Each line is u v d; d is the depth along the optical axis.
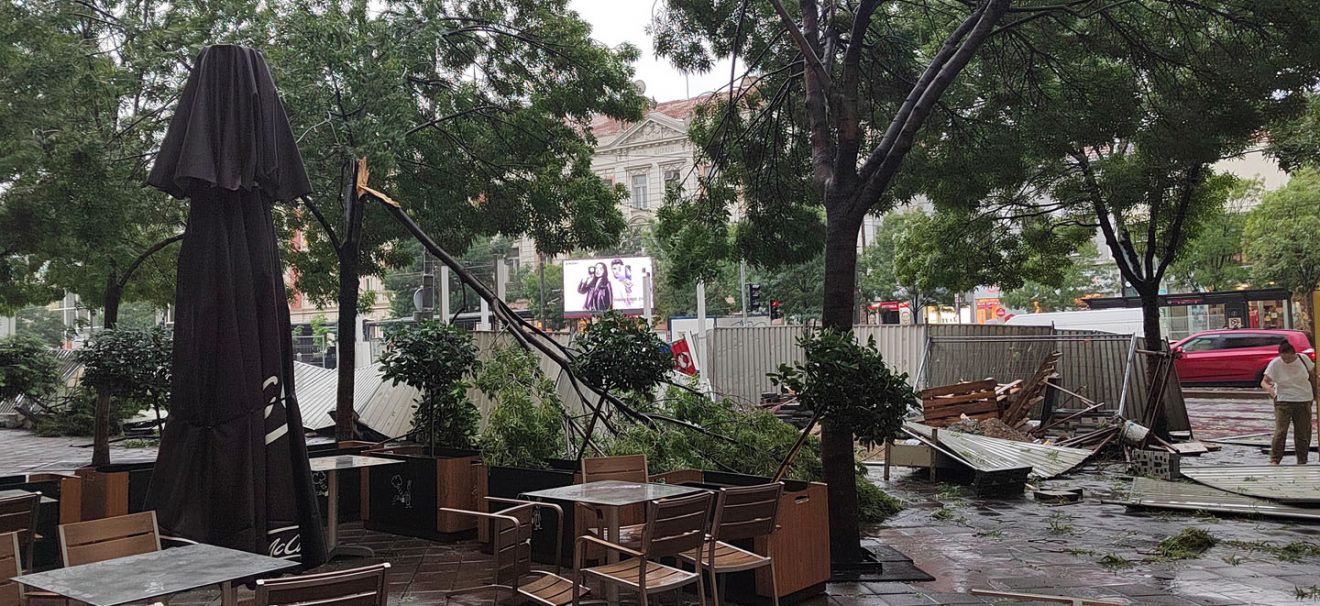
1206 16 10.16
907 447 13.41
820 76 8.41
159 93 12.37
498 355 10.58
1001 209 18.20
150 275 16.42
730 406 10.53
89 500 8.20
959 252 19.03
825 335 7.25
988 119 12.59
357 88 11.20
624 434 10.16
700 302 22.64
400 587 7.34
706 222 12.17
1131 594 7.01
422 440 10.90
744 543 6.72
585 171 15.80
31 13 11.50
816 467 10.23
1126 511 10.64
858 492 10.51
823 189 8.26
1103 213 16.61
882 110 12.20
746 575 6.76
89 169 11.26
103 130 11.82
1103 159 16.00
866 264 50.81
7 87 11.26
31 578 4.21
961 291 20.02
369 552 8.39
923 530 9.70
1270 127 12.74
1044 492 11.69
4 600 4.86
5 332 34.19
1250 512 9.99
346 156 11.50
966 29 8.79
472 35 14.83
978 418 16.45
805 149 11.91
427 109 14.09
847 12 10.81
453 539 9.05
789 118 11.56
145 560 4.54
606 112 15.51
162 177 6.38
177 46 11.93
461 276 11.26
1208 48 10.98
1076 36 10.75
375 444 10.48
